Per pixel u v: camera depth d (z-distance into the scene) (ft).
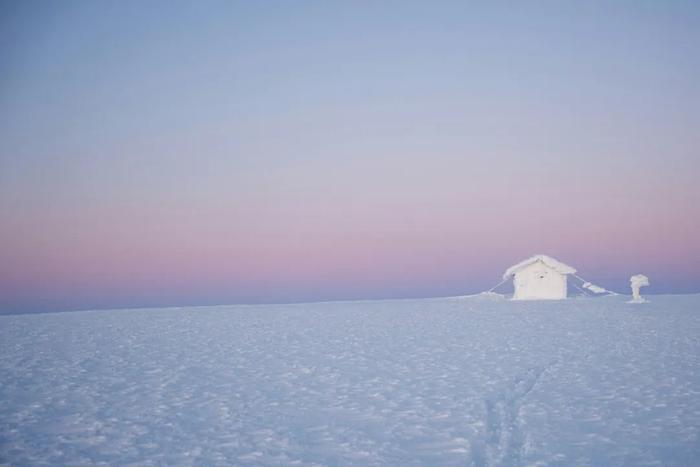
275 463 24.68
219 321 87.15
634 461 23.71
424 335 64.59
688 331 62.69
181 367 46.55
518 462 23.90
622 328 66.54
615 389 35.94
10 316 105.81
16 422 31.32
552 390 36.01
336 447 26.61
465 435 27.76
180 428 29.94
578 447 25.53
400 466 24.03
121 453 26.30
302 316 95.20
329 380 40.83
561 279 121.80
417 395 35.78
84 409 33.86
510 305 109.50
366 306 122.21
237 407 33.88
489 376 40.65
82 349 57.06
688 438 26.43
